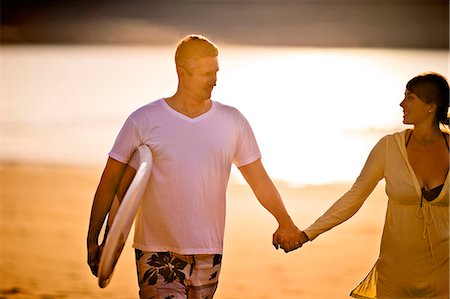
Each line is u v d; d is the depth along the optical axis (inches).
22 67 2329.0
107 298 447.2
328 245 571.8
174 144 288.7
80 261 533.3
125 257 535.5
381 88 1774.1
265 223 636.1
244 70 2208.4
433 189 280.5
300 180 822.5
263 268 510.3
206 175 288.7
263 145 1053.8
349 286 474.0
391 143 287.1
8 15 4261.8
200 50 288.0
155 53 2965.1
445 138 284.4
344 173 863.7
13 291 457.4
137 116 292.2
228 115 296.4
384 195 733.3
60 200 730.8
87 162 926.4
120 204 282.5
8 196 741.9
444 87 281.7
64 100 1553.9
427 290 284.0
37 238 593.3
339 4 4160.9
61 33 4025.6
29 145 1029.2
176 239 287.3
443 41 3469.5
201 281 291.6
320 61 2524.6
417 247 282.8
